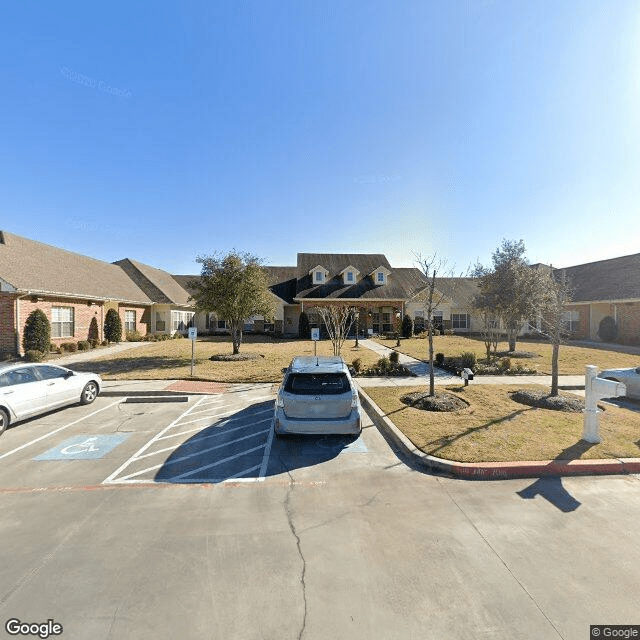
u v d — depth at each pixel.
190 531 4.02
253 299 17.94
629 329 22.55
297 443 6.84
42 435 7.39
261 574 3.32
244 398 10.43
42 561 3.52
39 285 18.80
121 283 28.31
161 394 10.94
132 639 2.66
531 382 11.97
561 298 9.66
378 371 13.52
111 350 21.19
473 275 18.50
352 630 2.72
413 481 5.25
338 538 3.88
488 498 4.73
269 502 4.67
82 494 4.92
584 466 5.46
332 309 19.41
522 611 2.89
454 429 7.08
